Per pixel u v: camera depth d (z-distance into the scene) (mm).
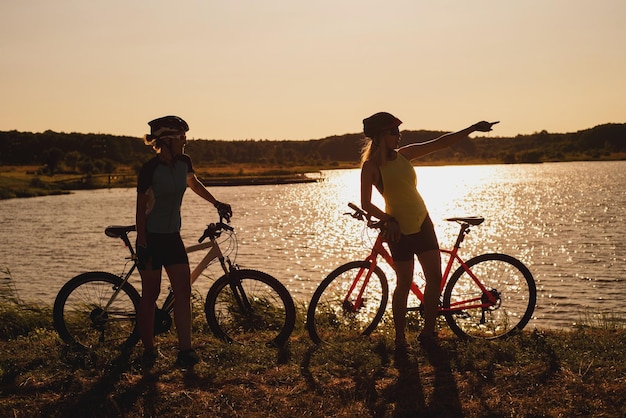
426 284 5855
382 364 5488
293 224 47781
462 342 6020
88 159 184500
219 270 22734
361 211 5977
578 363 5301
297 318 8680
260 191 104812
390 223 5594
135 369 5473
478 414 4500
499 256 6402
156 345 6109
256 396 4941
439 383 5062
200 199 81562
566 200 64500
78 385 5172
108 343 6242
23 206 74188
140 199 5395
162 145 5414
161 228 5469
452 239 35594
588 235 35062
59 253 32500
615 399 4637
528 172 162875
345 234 40688
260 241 36688
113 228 5977
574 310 16703
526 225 41844
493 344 5863
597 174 132750
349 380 5191
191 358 5520
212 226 6117
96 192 105750
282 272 25375
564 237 34625
